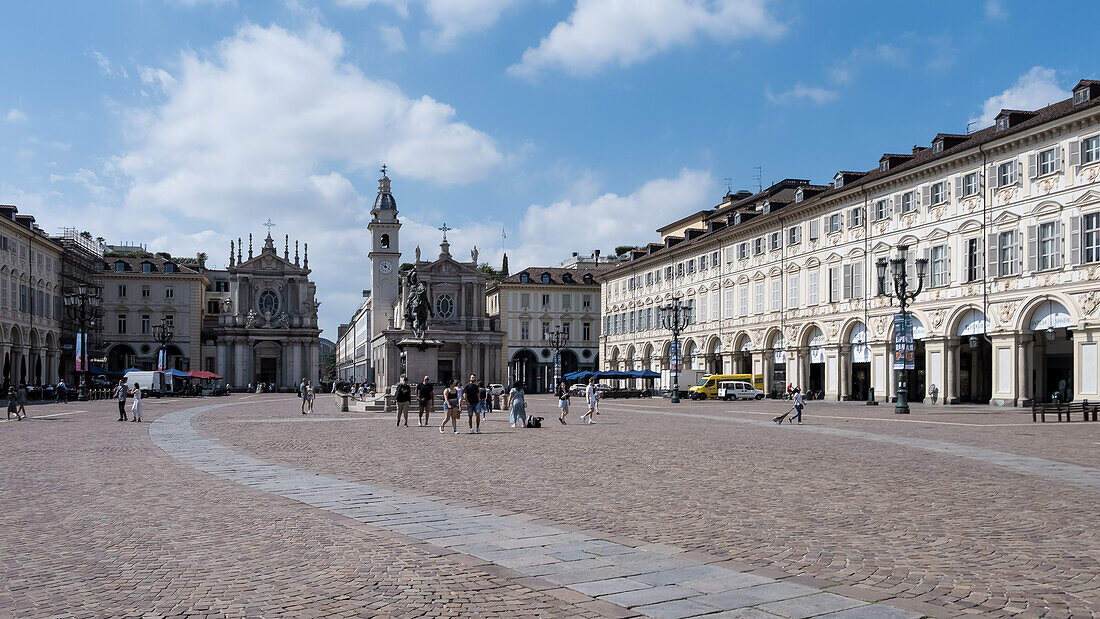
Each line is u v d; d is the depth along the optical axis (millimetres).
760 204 93875
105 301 133375
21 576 10398
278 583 10023
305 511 14930
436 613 8820
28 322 87688
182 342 135375
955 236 60594
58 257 98375
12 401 45312
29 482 18906
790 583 9977
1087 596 9406
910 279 64750
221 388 114500
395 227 150875
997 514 14484
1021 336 55344
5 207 84500
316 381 141875
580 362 139500
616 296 117875
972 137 62844
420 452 26016
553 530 13164
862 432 33719
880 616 8688
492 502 15922
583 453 25484
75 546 12102
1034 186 54438
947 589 9695
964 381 64500
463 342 136875
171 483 18688
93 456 24750
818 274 74750
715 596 9430
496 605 9094
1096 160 50188
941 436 31266
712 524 13633
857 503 15680
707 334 92875
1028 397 55094
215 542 12336
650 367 106812
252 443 29375
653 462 22797
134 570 10680
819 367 76000
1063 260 52312
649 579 10172
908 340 50688
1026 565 10828
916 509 15008
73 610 8984
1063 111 52438
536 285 138875
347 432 35281
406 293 62781
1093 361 50219
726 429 36312
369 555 11461
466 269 139500
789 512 14734
